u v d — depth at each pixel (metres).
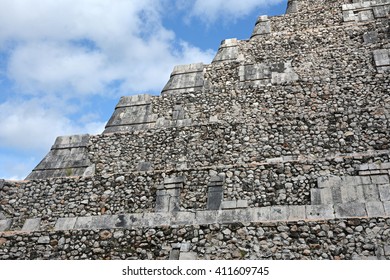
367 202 7.69
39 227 9.62
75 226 9.20
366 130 9.92
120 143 12.01
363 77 11.66
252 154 10.45
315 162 8.87
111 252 8.23
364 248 6.97
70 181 10.27
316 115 10.50
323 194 8.27
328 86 11.78
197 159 10.88
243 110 12.19
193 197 9.13
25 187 10.48
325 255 7.09
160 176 9.65
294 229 7.45
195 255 7.69
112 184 9.88
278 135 10.52
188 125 11.62
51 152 12.30
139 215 8.91
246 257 7.41
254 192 8.84
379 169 8.30
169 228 8.18
